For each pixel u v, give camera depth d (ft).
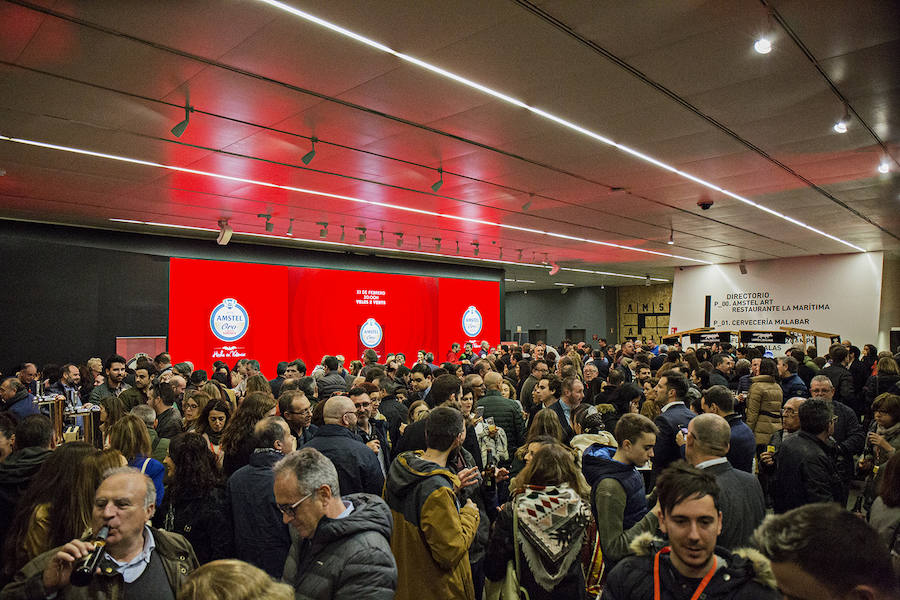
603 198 32.63
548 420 13.53
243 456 10.88
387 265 57.16
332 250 53.11
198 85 16.97
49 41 14.23
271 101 18.25
